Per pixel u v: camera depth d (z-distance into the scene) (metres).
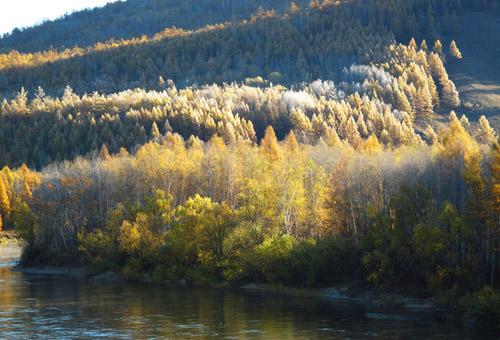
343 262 77.94
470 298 62.03
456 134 91.19
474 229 67.38
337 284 76.62
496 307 56.78
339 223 86.06
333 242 78.12
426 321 58.66
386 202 83.44
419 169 87.62
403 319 59.69
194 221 90.38
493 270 64.50
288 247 80.12
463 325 56.75
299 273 80.25
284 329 55.56
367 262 72.75
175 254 91.94
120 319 61.47
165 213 99.06
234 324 58.09
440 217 67.75
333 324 57.50
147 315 63.44
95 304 71.19
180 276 90.38
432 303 65.81
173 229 92.06
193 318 61.41
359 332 53.94
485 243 67.00
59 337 53.81
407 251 70.44
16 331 56.38
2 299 75.81
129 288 85.38
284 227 88.25
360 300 71.12
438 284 66.06
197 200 92.25
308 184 93.31
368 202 84.25
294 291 78.06
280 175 90.25
